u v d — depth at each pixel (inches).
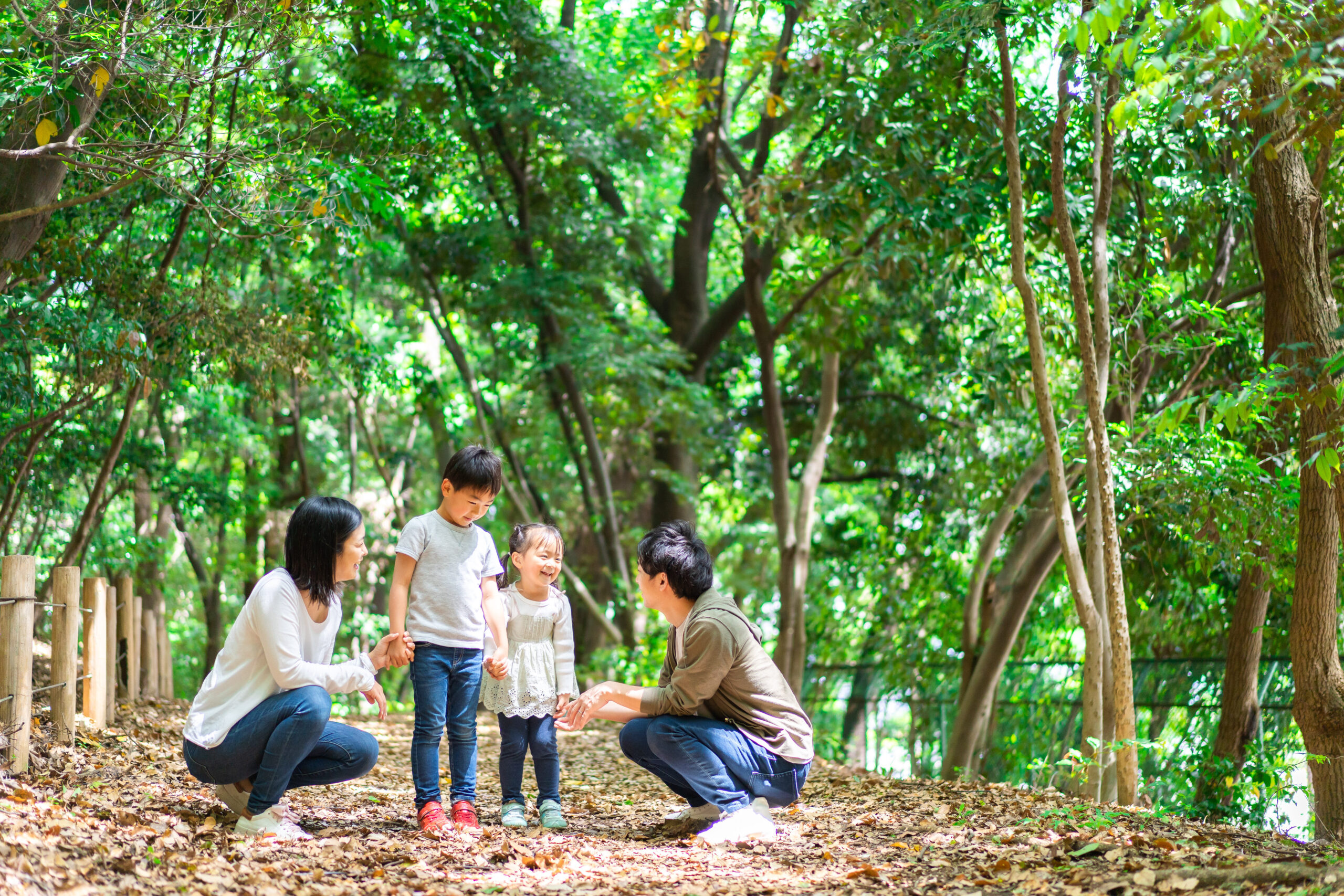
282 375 440.5
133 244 347.3
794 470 676.7
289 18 217.3
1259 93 184.1
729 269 671.1
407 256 542.9
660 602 185.8
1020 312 437.7
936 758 518.0
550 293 511.5
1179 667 446.3
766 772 179.0
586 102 475.5
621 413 561.3
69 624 232.7
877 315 501.7
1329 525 226.4
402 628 170.9
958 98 350.3
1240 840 183.5
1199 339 311.0
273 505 674.8
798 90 400.8
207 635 671.1
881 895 133.6
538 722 184.7
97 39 190.7
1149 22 165.8
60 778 193.6
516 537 184.4
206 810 175.6
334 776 167.3
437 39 418.9
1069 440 305.4
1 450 289.6
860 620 590.9
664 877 147.0
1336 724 227.6
